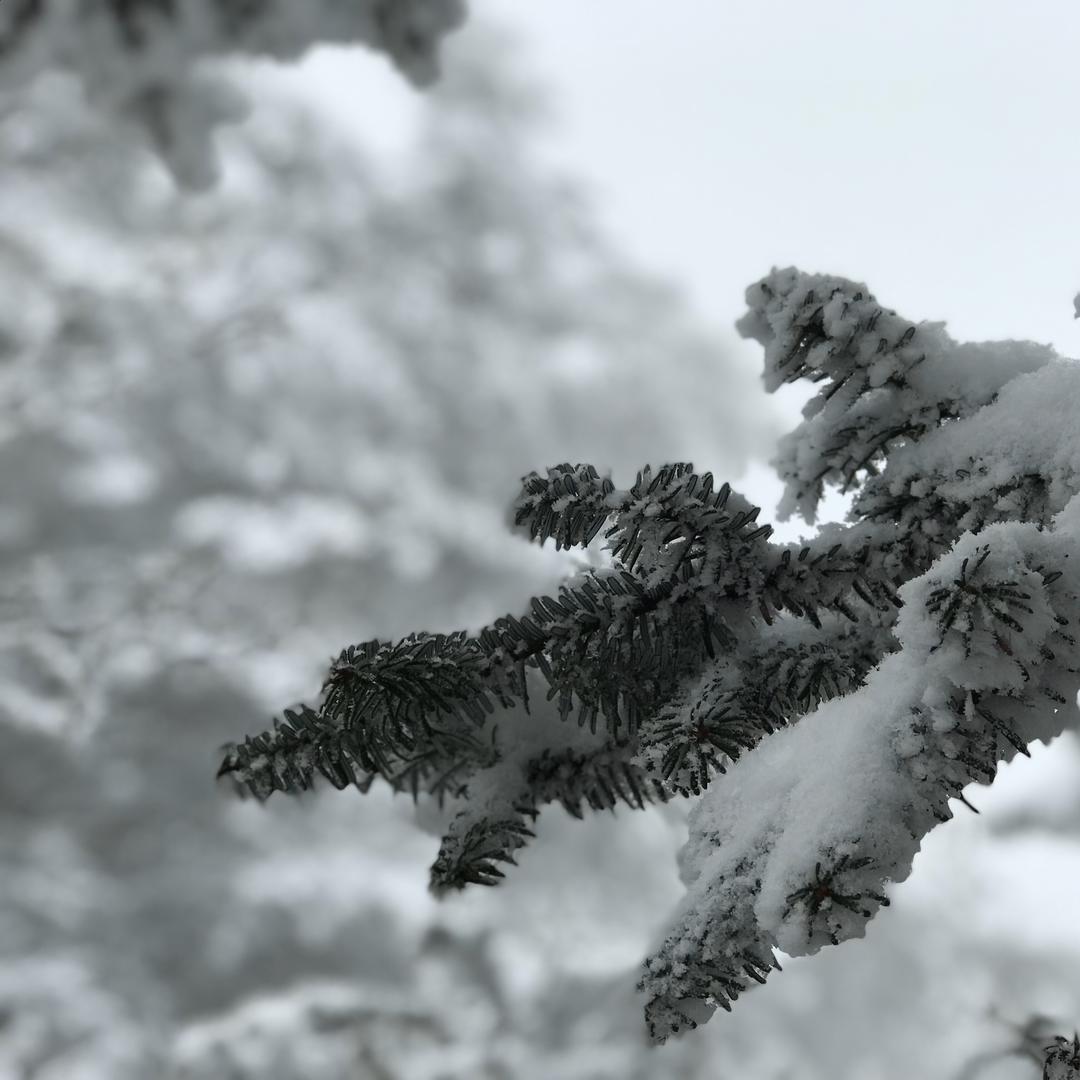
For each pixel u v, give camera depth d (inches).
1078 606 27.4
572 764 41.7
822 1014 155.6
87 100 76.0
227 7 75.2
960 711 27.5
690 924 31.2
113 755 211.9
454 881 40.7
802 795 29.9
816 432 40.6
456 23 77.9
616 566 39.8
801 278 39.2
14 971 192.9
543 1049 169.8
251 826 203.0
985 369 39.7
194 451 236.7
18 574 222.5
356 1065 171.8
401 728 38.1
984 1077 127.2
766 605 36.0
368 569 232.1
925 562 36.4
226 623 226.8
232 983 191.8
